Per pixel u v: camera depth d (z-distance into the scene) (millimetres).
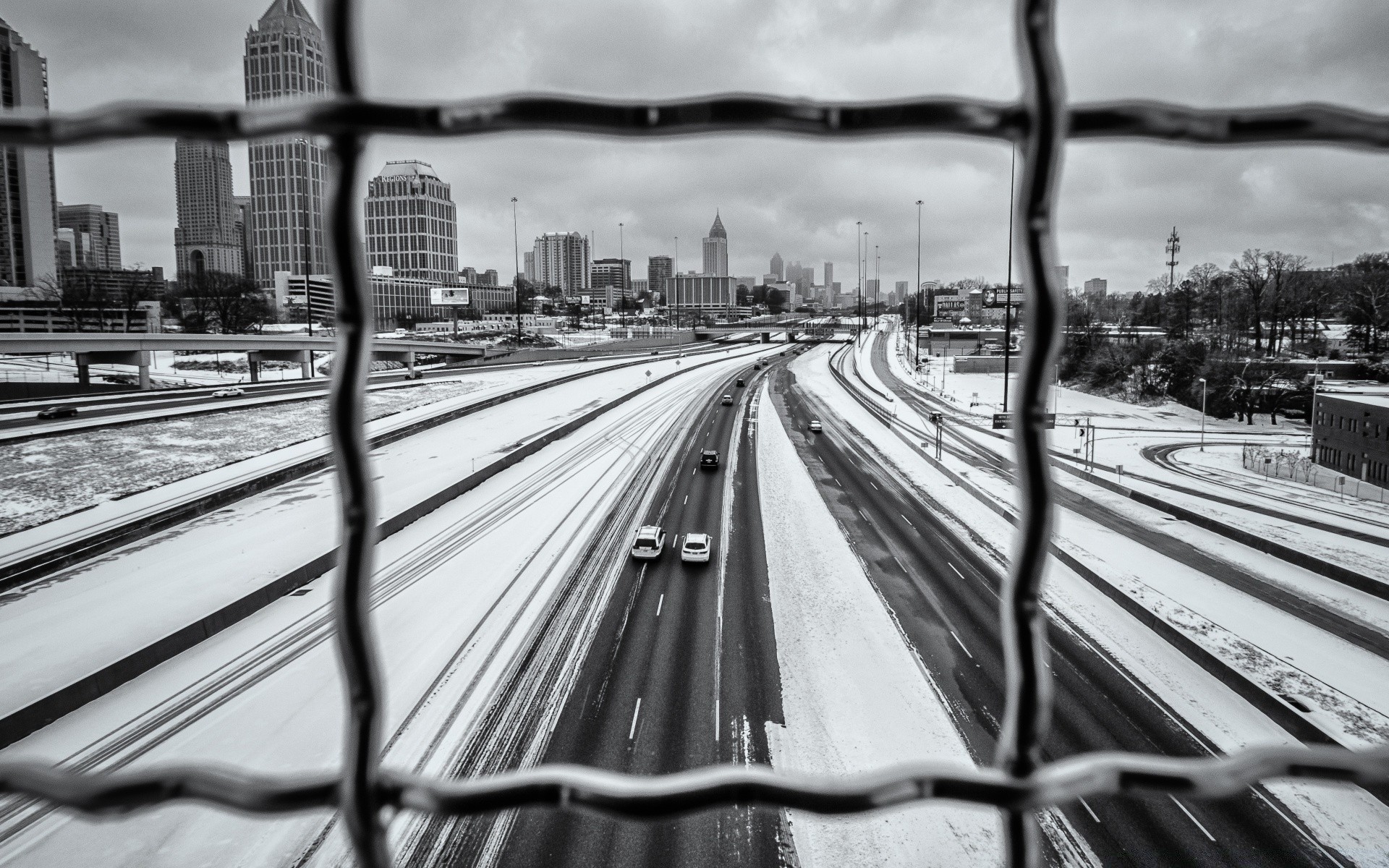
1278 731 14328
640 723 14469
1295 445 49594
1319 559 22812
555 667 16609
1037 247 1393
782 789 1537
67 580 20422
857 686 15891
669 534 26672
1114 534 26938
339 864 10547
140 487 28656
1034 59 1341
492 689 15648
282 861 10586
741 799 1538
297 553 22453
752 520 28641
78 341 56406
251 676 15852
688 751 13602
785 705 15148
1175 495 32750
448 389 62062
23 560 20500
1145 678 16250
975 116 1365
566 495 31688
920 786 1534
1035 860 1574
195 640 17312
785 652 17406
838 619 19359
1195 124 1327
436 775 12891
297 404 52000
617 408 57469
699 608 19969
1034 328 1433
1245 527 26828
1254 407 63469
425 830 11234
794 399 66375
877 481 35688
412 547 24719
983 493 33062
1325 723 14180
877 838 11219
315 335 105250
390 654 17156
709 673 16375
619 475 35969
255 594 19281
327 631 17938
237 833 11086
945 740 14055
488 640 17891
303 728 14039
